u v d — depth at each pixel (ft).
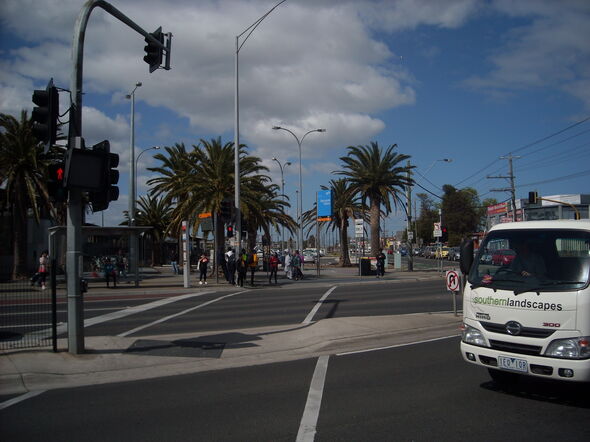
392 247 307.37
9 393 24.63
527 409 20.99
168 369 29.43
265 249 151.33
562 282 20.43
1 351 31.24
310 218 184.34
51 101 30.27
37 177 93.66
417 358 31.22
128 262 87.97
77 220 31.55
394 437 17.95
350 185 140.26
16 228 95.91
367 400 22.57
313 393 23.85
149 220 180.04
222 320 48.75
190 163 105.60
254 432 18.72
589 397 22.61
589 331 19.45
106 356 30.89
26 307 44.73
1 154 91.50
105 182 31.12
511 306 21.11
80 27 31.53
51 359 29.63
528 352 20.54
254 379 26.81
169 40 39.29
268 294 76.43
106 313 54.60
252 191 105.29
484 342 22.03
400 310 54.29
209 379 27.02
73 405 22.50
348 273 135.64
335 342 35.53
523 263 22.06
